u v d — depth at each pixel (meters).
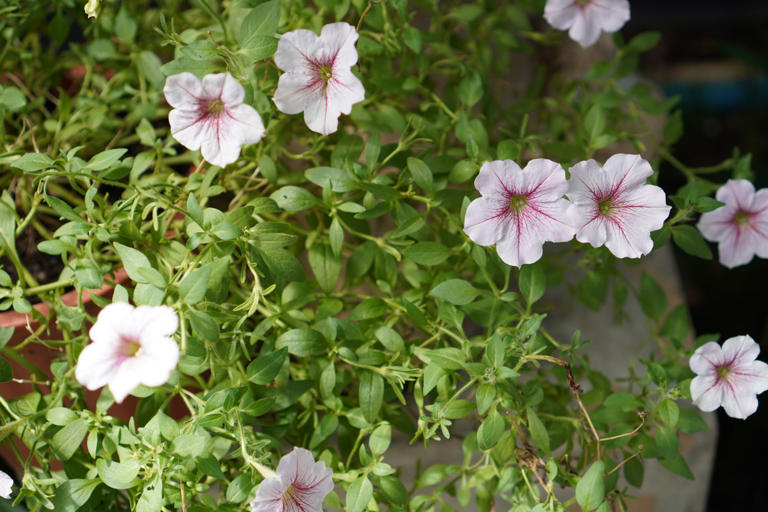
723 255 0.88
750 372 0.81
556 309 1.01
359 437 0.82
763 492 1.15
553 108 1.06
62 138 0.89
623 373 0.98
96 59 0.93
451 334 0.81
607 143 0.90
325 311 0.83
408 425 0.85
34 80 0.95
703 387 0.81
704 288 1.37
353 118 0.88
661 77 1.65
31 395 0.81
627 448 0.86
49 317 0.83
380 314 0.83
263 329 0.81
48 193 0.91
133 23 0.91
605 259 0.86
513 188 0.77
